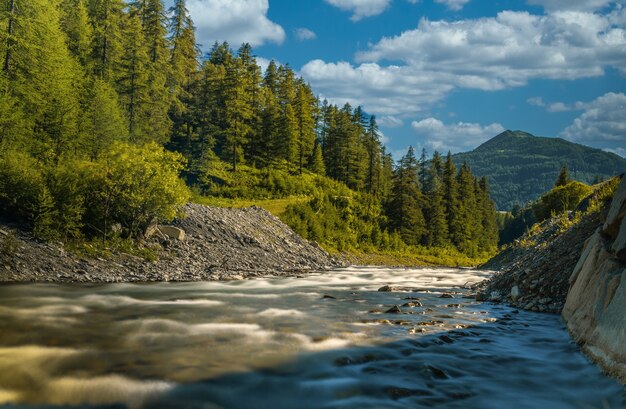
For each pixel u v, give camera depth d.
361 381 7.15
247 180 77.69
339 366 7.87
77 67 54.97
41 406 5.95
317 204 68.69
